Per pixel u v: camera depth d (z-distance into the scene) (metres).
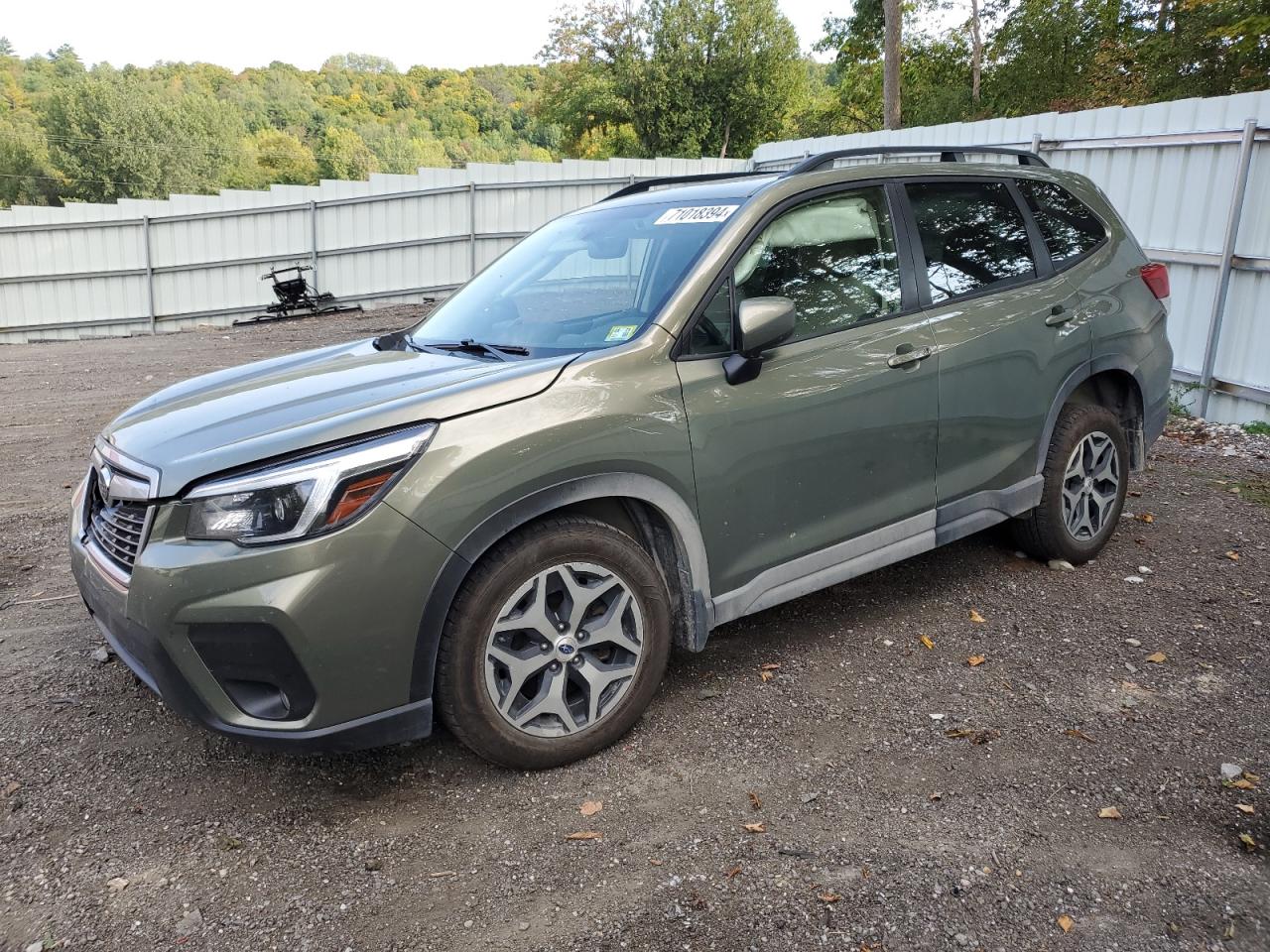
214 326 20.20
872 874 2.41
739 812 2.69
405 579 2.55
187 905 2.37
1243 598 4.11
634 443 2.89
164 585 2.48
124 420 3.18
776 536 3.31
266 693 2.57
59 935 2.27
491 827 2.66
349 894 2.40
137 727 3.26
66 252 20.09
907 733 3.10
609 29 43.06
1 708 3.39
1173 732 3.06
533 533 2.78
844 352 3.40
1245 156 7.21
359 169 106.38
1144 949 2.14
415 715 2.66
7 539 5.32
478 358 3.25
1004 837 2.55
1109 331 4.32
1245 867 2.41
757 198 3.38
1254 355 7.39
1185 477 6.12
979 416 3.85
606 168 18.44
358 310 19.53
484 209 18.83
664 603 3.05
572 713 2.97
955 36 33.47
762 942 2.18
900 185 3.79
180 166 85.62
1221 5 21.06
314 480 2.48
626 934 2.22
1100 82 26.48
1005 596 4.19
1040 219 4.27
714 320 3.17
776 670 3.56
